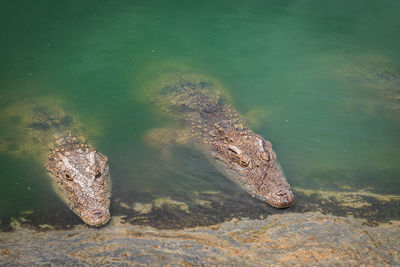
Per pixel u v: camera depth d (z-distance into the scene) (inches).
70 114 327.6
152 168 273.0
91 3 502.6
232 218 225.6
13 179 261.6
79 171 244.8
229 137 279.9
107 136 304.7
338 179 252.7
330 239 201.6
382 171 256.8
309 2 498.6
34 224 225.0
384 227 208.8
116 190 253.8
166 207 237.5
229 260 190.7
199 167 274.8
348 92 339.0
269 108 323.3
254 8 488.7
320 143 283.7
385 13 469.7
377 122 302.5
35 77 375.6
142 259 193.5
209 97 337.1
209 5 498.3
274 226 215.6
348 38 421.7
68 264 191.6
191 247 201.3
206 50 416.5
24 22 458.9
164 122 323.9
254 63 389.4
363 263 184.1
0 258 196.2
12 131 306.7
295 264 185.6
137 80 379.2
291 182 252.4
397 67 367.6
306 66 380.8
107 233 215.6
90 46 424.2
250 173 252.7
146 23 465.7
